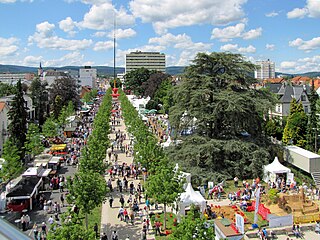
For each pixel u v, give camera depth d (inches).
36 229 1170.0
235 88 1966.0
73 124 3422.7
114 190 1654.8
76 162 2199.8
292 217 1240.8
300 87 3533.5
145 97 5999.0
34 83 4040.4
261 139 1948.8
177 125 1950.1
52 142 2667.3
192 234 813.9
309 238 1149.7
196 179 1716.3
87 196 1122.7
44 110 4114.2
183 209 1270.9
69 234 818.2
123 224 1251.2
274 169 1716.3
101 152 1839.3
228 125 1958.7
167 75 5969.5
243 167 1792.6
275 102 2007.9
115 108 5693.9
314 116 2380.7
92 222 1268.5
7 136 2480.3
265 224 1240.8
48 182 1727.4
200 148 1777.8
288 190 1608.0
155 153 1731.1
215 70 1966.0
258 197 1238.9
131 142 2672.2
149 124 3663.9
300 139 2439.7
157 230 1160.8
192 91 1891.0
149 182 1280.8
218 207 1390.3
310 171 1770.4
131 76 7564.0
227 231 1143.0
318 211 1343.5
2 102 2586.1
